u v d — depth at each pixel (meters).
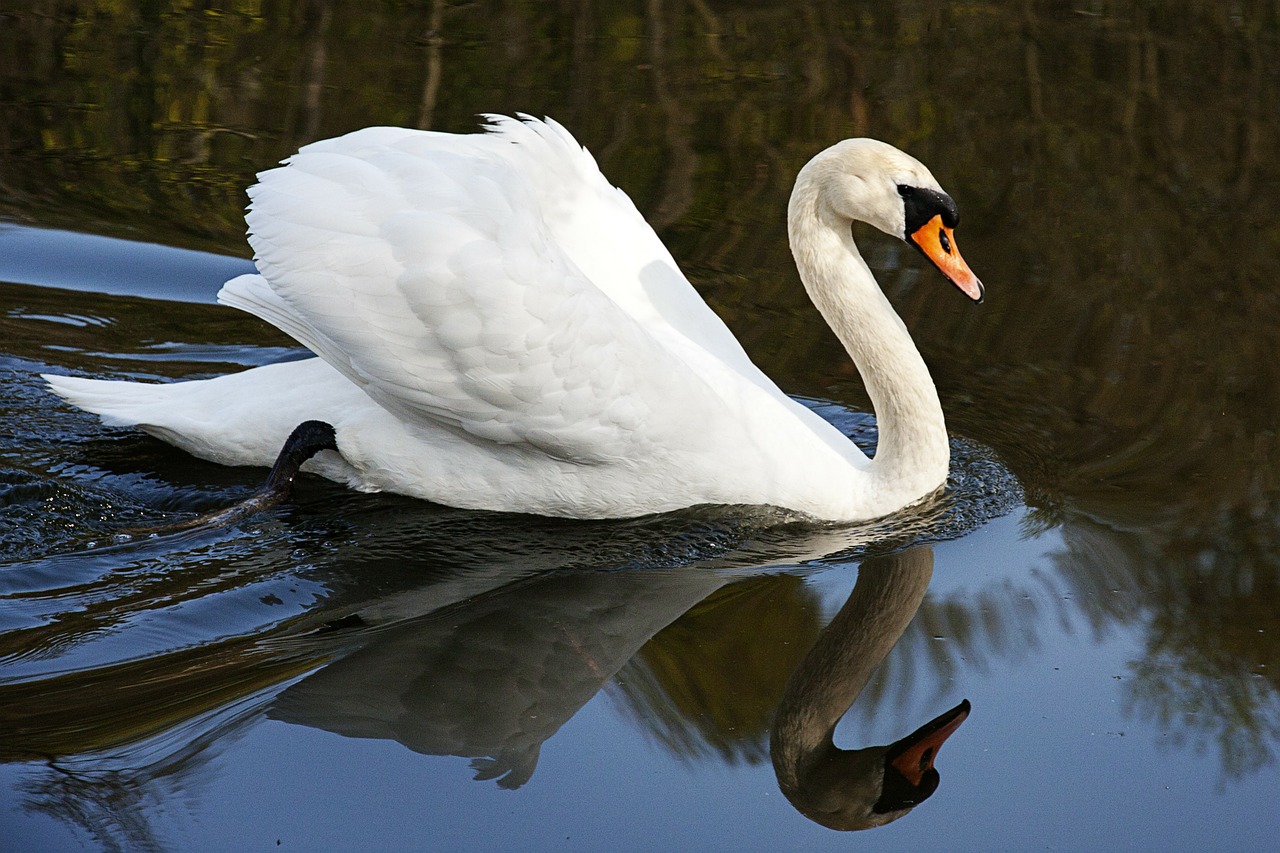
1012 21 15.89
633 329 7.39
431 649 6.41
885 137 12.88
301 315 7.12
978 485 8.17
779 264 10.85
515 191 7.27
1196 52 14.92
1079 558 7.34
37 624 6.40
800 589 7.08
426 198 7.08
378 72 14.02
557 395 7.19
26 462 7.73
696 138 12.82
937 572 7.28
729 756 5.87
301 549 7.16
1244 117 13.34
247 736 5.72
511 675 6.26
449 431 7.48
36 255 10.61
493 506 7.66
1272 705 6.20
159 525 7.24
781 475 7.70
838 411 9.05
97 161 12.20
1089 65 14.58
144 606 6.58
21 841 5.06
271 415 7.63
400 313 7.01
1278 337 9.77
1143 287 10.50
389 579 6.97
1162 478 8.16
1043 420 8.88
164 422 7.71
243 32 14.98
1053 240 11.22
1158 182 12.15
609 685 6.21
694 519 7.71
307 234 7.08
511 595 6.91
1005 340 9.85
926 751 5.98
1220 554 7.32
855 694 6.31
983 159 12.50
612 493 7.62
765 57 14.73
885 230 7.92
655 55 14.76
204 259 10.73
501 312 7.01
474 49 14.73
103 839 5.11
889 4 16.36
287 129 12.77
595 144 12.62
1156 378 9.30
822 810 5.61
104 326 9.70
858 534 7.69
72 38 14.69
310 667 6.21
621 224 8.28
